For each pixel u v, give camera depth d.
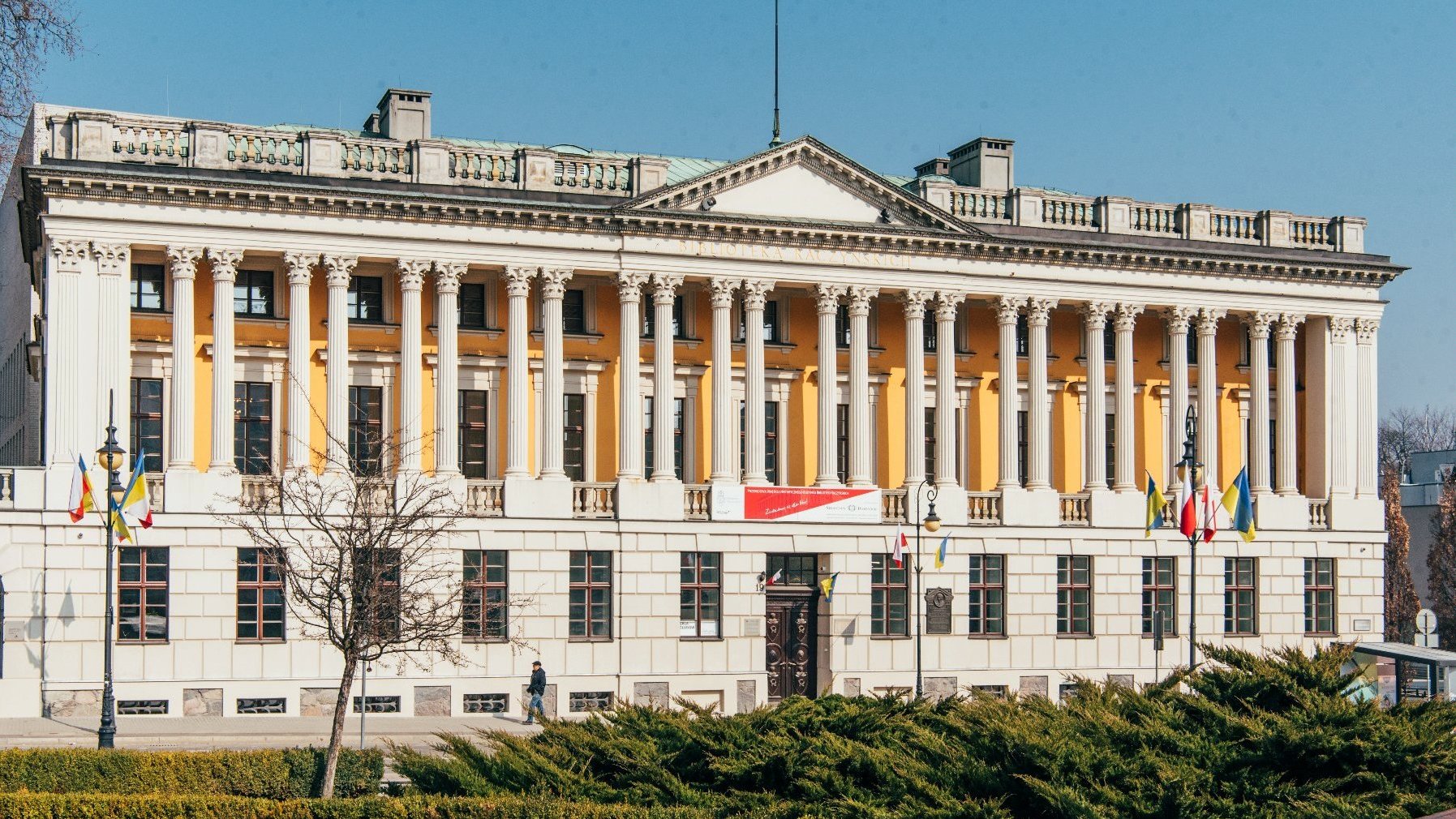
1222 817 27.78
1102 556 65.06
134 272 56.00
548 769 31.08
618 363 61.28
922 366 63.53
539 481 58.41
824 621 61.72
